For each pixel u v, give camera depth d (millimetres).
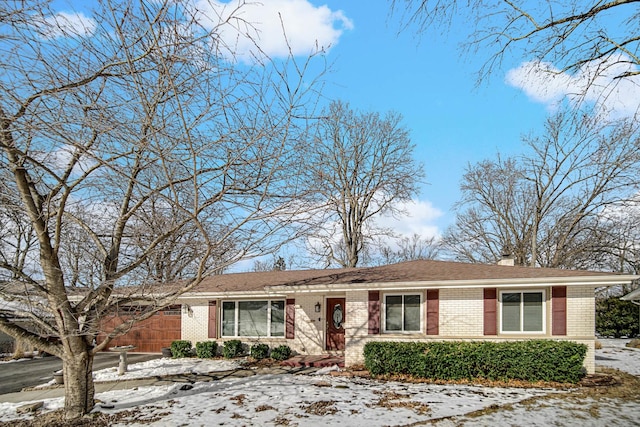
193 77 9312
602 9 7941
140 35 8961
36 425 10891
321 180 11547
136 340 23875
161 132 9164
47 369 19844
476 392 13211
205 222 11656
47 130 8578
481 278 15969
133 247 12445
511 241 37125
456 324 16438
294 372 16875
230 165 10281
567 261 33500
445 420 10625
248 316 21375
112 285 11445
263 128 10008
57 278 10859
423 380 14906
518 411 11219
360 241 33219
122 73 9320
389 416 10969
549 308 15547
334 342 20281
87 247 12195
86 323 11016
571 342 14531
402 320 17062
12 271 10539
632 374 15938
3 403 13367
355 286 17391
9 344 24719
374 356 15648
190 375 16891
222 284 22781
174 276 12539
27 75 8547
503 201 36625
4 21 8008
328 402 12219
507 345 14680
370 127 31578
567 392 13070
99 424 10797
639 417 10594
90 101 9305
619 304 31281
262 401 12484
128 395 13711
